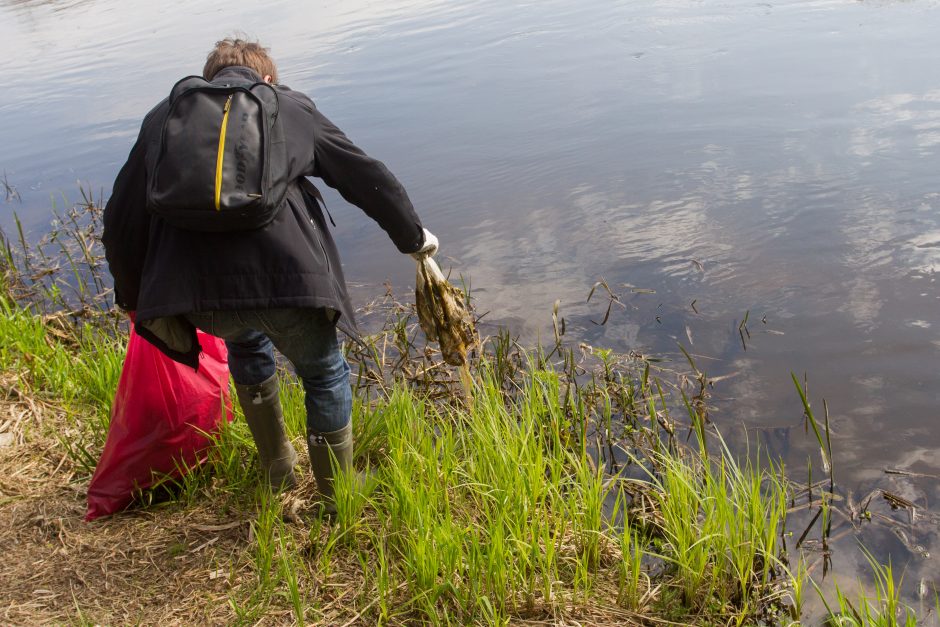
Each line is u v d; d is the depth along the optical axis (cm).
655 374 442
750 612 269
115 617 257
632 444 388
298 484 323
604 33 1268
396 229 275
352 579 273
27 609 261
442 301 305
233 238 241
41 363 415
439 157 810
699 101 889
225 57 269
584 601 264
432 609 246
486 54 1209
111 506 308
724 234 589
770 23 1202
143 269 255
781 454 370
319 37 1441
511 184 733
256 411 302
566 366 457
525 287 554
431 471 303
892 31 1070
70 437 361
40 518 305
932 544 306
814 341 452
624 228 621
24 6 2225
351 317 273
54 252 691
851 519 324
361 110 983
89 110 1130
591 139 816
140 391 307
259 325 255
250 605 258
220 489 318
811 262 533
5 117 1145
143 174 250
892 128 735
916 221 563
